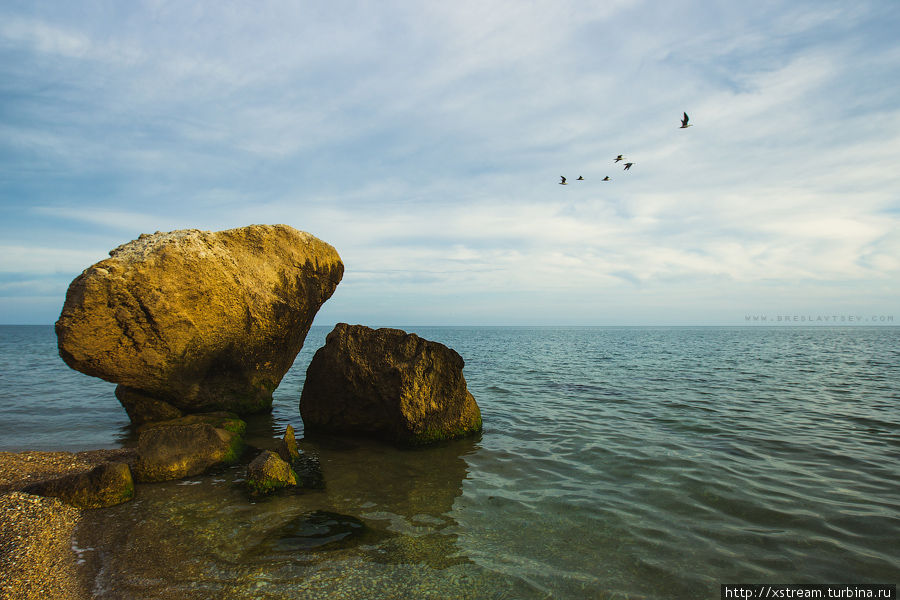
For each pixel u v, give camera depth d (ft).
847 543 23.67
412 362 46.26
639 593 19.84
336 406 49.11
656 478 33.58
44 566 22.03
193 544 24.40
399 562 22.43
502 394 71.36
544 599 19.39
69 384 86.84
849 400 63.26
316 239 61.36
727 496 29.96
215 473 36.04
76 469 36.40
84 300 42.04
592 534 25.20
